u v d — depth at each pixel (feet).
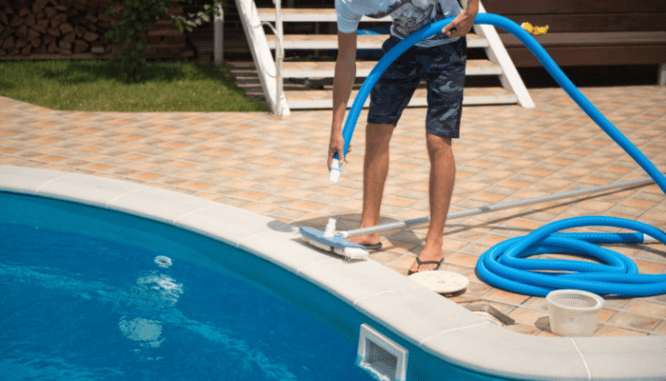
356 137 17.93
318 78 23.84
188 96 22.04
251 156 15.98
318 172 14.92
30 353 8.17
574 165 15.55
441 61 9.97
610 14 25.77
